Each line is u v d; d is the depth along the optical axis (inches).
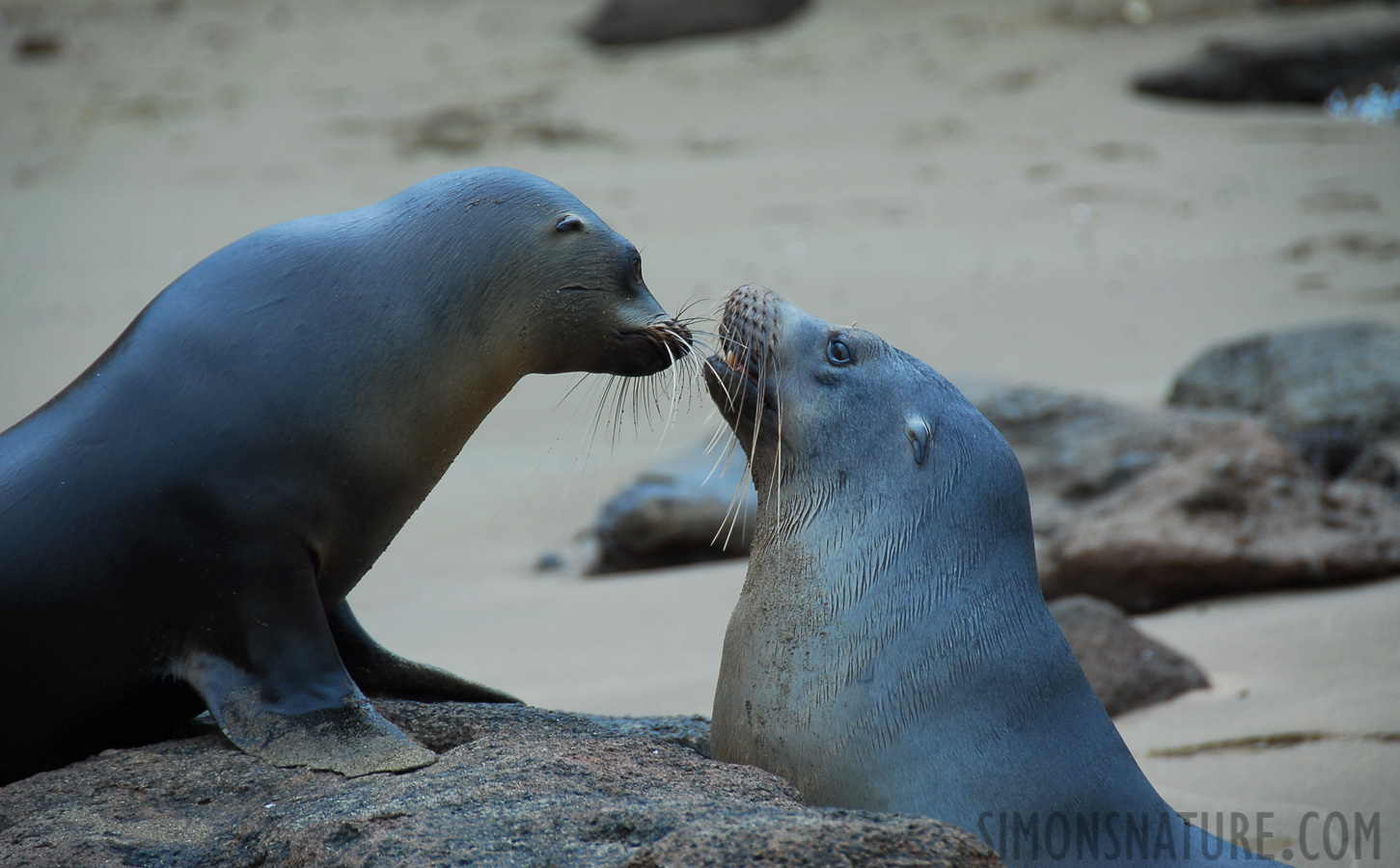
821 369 543.5
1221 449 1111.6
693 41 3799.2
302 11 4160.9
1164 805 479.8
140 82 3535.9
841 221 2383.1
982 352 1705.2
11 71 3639.3
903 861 359.9
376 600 1087.0
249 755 452.4
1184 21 3764.8
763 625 512.7
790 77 3417.8
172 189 2669.8
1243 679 785.6
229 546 467.8
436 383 508.4
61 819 418.6
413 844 376.5
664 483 1184.8
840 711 480.7
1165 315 1831.9
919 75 3417.8
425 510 1305.4
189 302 490.9
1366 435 1294.3
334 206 2508.6
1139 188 2539.4
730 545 1147.3
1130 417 1221.7
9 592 461.4
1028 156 2790.4
